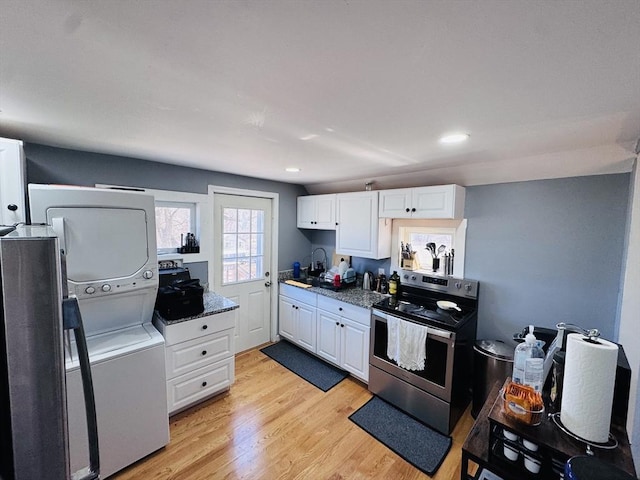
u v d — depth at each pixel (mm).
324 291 3125
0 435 491
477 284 2564
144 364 1845
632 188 1801
